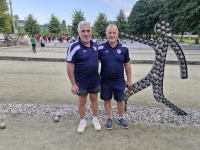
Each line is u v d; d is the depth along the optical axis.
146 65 9.22
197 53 14.74
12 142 2.63
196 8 18.16
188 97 4.59
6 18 24.64
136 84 3.40
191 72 7.59
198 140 2.70
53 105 3.95
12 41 23.03
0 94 4.73
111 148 2.52
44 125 3.10
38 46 22.78
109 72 2.77
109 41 2.69
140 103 4.17
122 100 2.97
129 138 2.75
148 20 39.78
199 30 20.25
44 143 2.62
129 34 3.09
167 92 5.00
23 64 9.16
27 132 2.88
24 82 5.93
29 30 41.88
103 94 2.93
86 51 2.58
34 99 4.39
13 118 3.33
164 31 3.06
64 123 3.18
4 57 10.32
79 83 2.72
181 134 2.85
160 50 3.19
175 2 23.25
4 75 6.86
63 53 14.62
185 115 3.44
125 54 2.82
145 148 2.52
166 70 7.91
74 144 2.60
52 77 6.63
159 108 3.80
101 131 2.95
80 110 2.93
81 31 2.48
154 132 2.91
